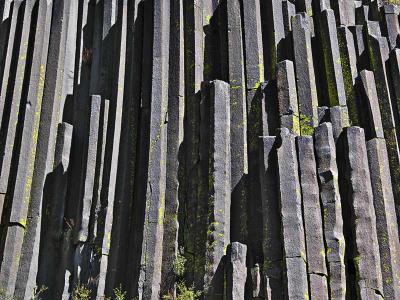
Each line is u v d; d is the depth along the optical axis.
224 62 12.28
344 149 10.73
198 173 11.15
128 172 11.63
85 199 11.32
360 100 11.66
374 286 9.66
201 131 11.38
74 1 13.63
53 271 11.20
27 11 13.13
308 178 10.27
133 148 11.84
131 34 12.98
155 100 11.92
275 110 11.40
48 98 12.46
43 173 11.76
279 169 10.28
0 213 11.41
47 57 12.86
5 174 11.68
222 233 10.37
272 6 12.65
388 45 12.49
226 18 12.63
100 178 11.48
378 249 10.02
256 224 10.48
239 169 11.03
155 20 12.64
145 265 10.55
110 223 11.14
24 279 10.95
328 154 10.42
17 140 12.02
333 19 12.49
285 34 12.53
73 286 10.81
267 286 9.69
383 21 12.90
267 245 9.98
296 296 9.42
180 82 12.09
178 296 10.21
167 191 11.22
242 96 11.67
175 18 12.72
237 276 9.79
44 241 11.38
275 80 11.59
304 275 9.56
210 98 11.52
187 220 10.93
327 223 9.99
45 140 12.03
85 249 11.03
